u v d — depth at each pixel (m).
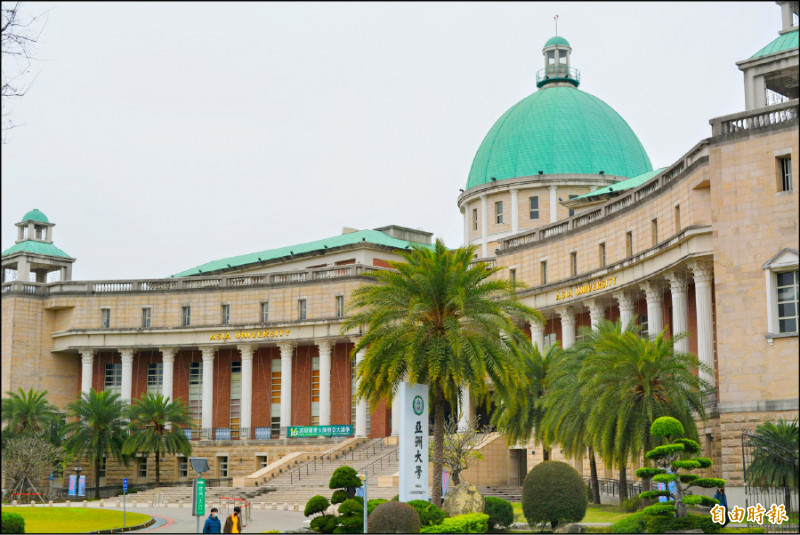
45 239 111.69
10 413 89.56
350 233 107.19
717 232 53.25
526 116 107.06
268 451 92.50
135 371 101.56
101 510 60.97
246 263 109.88
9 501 84.31
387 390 48.91
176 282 99.81
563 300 75.31
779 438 44.47
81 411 86.75
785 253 50.91
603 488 62.97
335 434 89.06
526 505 44.56
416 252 50.06
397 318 48.94
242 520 55.88
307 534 45.31
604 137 104.44
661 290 65.44
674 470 42.66
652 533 40.75
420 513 44.00
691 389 50.88
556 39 113.12
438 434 49.31
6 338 100.56
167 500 77.44
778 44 64.50
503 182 104.06
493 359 48.09
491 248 104.94
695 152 58.38
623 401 48.50
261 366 97.44
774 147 52.03
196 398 99.88
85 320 100.62
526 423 64.00
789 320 50.94
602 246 72.56
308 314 93.25
